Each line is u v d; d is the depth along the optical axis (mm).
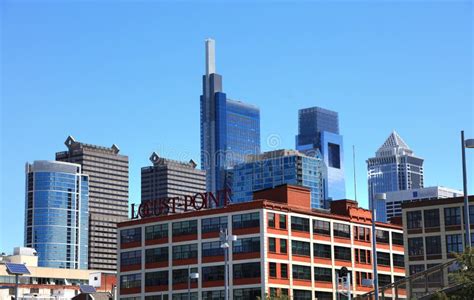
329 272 135625
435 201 127938
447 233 125750
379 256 148250
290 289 127875
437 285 59125
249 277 126312
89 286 165375
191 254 135625
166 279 138500
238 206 130625
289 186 136250
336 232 139625
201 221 135625
